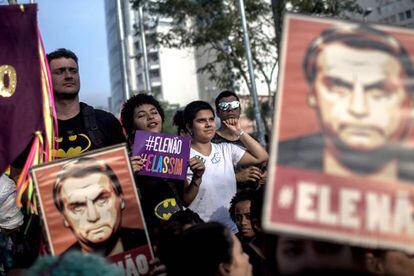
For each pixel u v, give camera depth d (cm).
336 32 227
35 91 347
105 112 459
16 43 351
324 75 222
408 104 219
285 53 225
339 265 227
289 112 219
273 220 208
